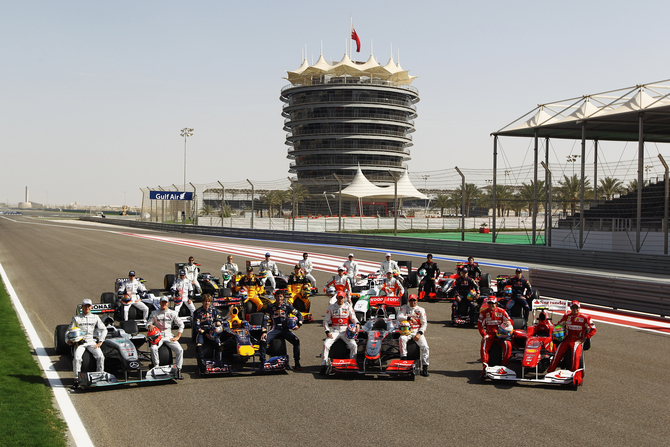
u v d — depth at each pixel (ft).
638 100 98.32
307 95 300.20
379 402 26.45
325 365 31.40
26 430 21.95
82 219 376.68
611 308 55.67
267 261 54.85
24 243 138.92
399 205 299.99
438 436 22.02
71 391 28.30
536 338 31.50
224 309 49.96
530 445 21.15
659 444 21.38
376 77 310.86
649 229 105.29
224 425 23.29
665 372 32.24
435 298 59.31
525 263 95.86
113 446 20.98
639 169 94.73
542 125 123.75
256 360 35.47
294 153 306.35
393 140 303.89
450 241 112.88
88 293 61.05
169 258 102.32
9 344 37.63
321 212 285.84
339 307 32.40
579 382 28.96
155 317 31.55
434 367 33.37
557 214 148.25
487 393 28.04
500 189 242.37
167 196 215.51
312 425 23.26
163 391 28.45
